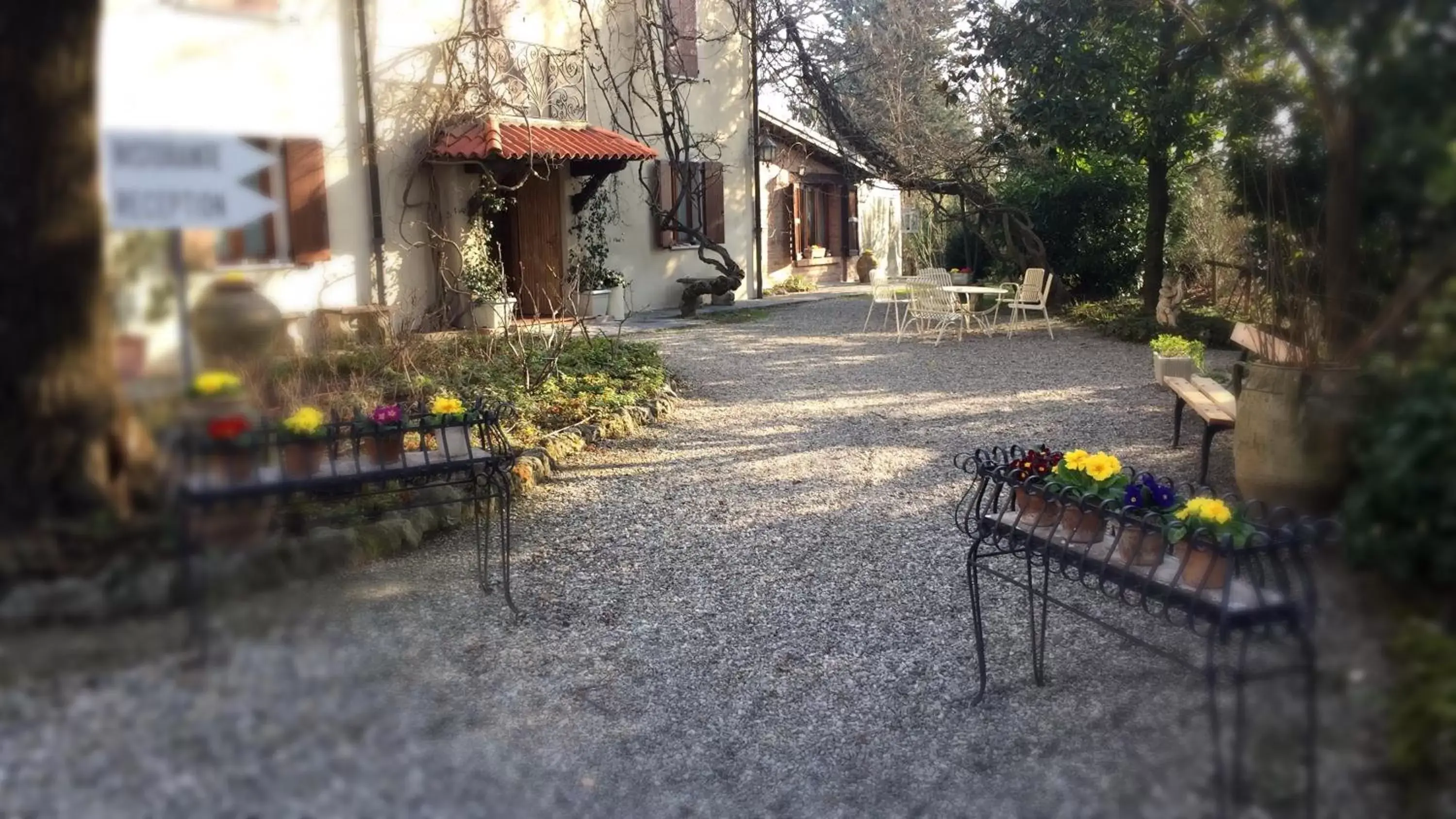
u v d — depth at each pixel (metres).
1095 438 7.06
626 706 3.36
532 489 5.96
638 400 7.97
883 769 2.97
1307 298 3.87
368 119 6.06
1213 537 2.53
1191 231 12.21
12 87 1.92
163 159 2.05
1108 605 4.11
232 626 2.14
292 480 3.24
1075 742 2.96
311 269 4.28
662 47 14.77
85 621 2.02
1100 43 11.55
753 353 11.28
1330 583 2.48
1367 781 2.23
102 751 1.96
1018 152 14.75
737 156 17.20
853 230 22.20
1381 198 2.75
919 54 17.50
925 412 8.07
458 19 6.68
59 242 1.97
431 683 2.83
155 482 2.11
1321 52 2.97
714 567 4.73
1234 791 2.38
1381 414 2.45
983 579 4.47
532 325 9.70
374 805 2.20
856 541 5.04
